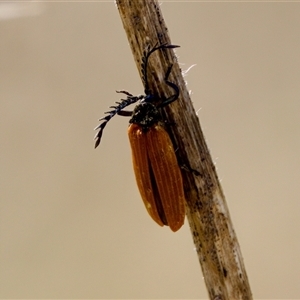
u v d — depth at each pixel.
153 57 0.19
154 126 0.19
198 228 0.19
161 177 0.19
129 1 0.19
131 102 0.19
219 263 0.19
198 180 0.19
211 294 0.19
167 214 0.19
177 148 0.19
